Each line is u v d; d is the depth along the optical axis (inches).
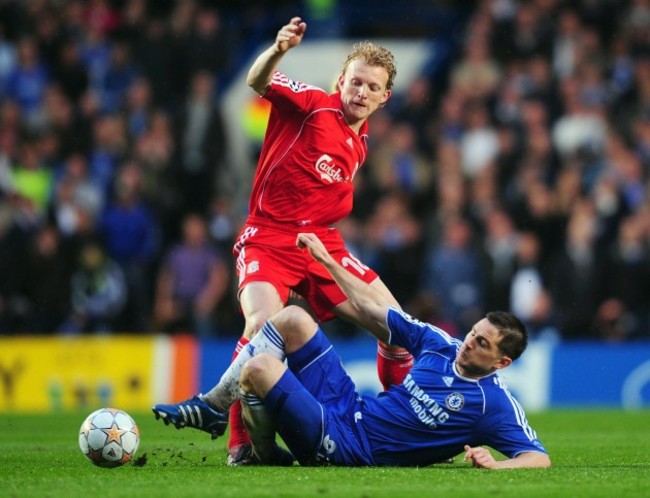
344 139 999.6
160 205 2256.4
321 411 829.8
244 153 2615.7
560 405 1995.6
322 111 991.0
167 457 987.3
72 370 2007.9
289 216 997.2
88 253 2087.8
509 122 2315.5
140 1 2647.6
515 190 2145.7
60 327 2090.3
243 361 854.5
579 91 2364.7
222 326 2082.9
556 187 2194.9
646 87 2413.9
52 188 2380.7
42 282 2079.2
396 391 852.0
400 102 2657.5
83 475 797.9
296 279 999.0
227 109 2652.6
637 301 2012.8
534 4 2532.0
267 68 949.2
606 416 1713.8
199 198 2309.3
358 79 987.3
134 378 2006.6
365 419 847.1
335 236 1017.5
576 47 2456.9
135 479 762.2
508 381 2000.5
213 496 668.7
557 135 2321.6
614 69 2450.8
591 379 1998.0
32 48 2571.4
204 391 1996.8
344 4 2792.8
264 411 829.8
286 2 2802.7
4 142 2399.1
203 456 998.4
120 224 2164.1
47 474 807.1
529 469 816.3
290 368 856.9
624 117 2367.1
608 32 2529.5
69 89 2564.0
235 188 2507.4
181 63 2506.2
